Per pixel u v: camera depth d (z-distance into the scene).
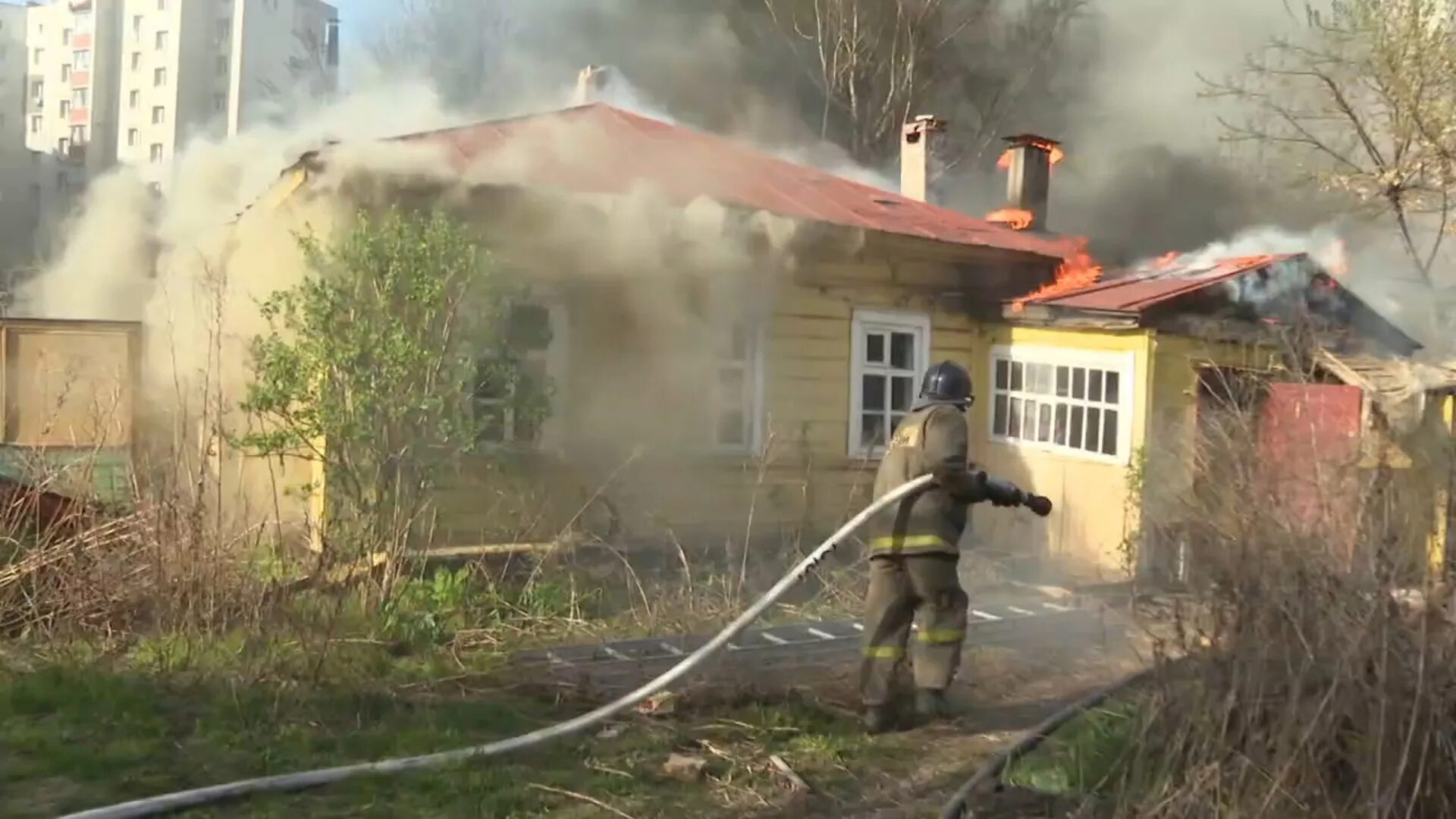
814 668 6.56
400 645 6.39
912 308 10.87
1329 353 9.38
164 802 4.09
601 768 4.77
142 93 54.75
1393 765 3.64
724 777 4.77
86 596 6.17
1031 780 4.61
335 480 7.34
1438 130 13.59
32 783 4.30
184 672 5.61
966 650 7.06
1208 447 4.43
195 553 6.18
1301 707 3.77
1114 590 8.49
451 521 8.54
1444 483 3.95
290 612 6.14
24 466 6.95
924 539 5.56
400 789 4.43
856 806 4.56
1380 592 3.75
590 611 7.55
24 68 57.75
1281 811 3.71
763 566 9.09
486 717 5.34
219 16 53.59
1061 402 10.33
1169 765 4.02
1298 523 3.95
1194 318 9.75
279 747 4.79
